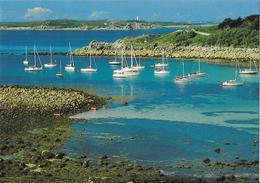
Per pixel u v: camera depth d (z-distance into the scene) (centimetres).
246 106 9594
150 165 5869
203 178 5334
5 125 7925
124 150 6562
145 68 16675
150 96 10931
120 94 11219
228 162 5941
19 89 11244
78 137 7225
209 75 14512
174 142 6969
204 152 6438
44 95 10288
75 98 10056
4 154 6212
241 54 19000
